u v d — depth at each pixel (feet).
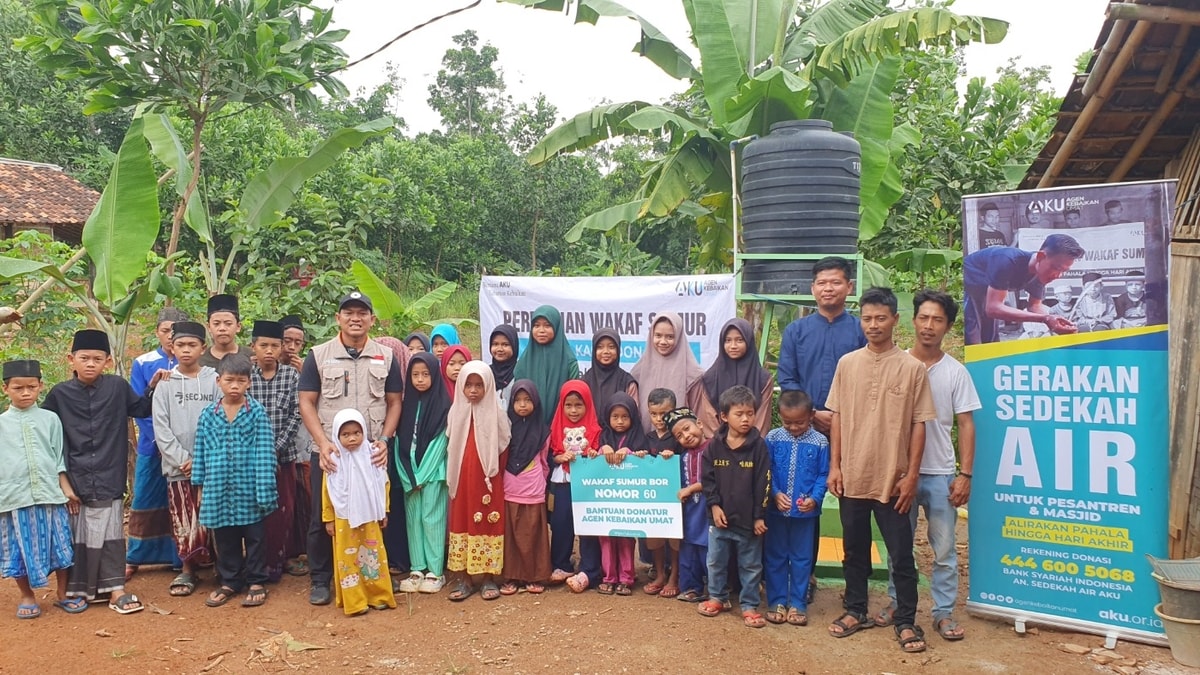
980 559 14.94
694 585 15.83
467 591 16.07
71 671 13.01
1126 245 13.56
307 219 57.16
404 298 68.59
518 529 16.10
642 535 15.69
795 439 14.64
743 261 18.60
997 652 13.57
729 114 23.35
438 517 16.58
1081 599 14.11
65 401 15.47
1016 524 14.62
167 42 20.71
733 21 26.40
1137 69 16.49
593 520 15.92
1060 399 14.17
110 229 20.45
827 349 15.20
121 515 15.93
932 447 13.96
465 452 15.93
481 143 85.40
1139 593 13.69
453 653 13.62
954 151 34.12
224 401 15.93
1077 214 13.91
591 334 19.12
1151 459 13.53
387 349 16.39
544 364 16.92
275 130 66.44
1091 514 14.01
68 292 27.32
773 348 33.83
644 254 45.83
